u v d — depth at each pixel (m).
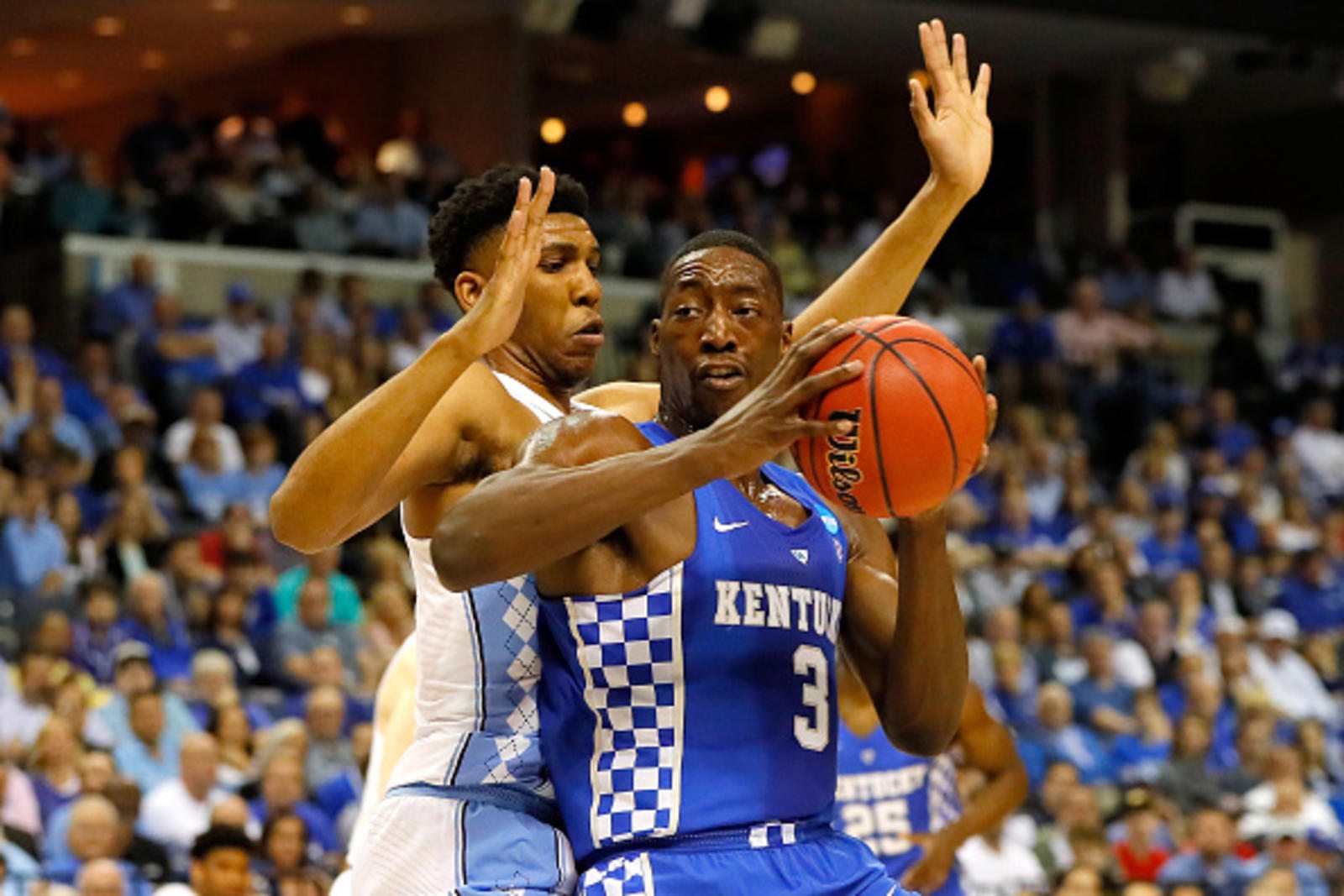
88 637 9.59
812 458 2.88
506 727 3.24
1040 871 8.91
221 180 16.33
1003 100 22.58
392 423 3.01
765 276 3.13
